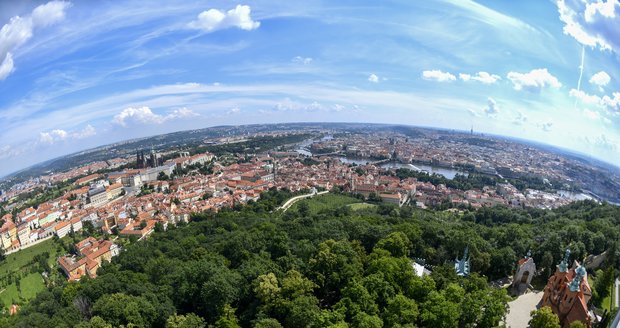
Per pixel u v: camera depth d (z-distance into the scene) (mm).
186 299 142625
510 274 167125
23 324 148500
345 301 114000
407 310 108688
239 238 186625
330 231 186375
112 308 129875
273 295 126812
